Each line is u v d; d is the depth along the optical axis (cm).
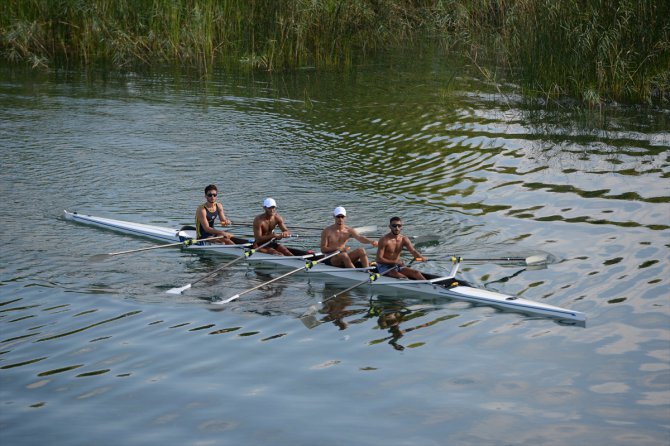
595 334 1730
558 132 3497
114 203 2720
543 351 1659
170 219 2594
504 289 2002
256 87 4475
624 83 3866
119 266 2220
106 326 1797
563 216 2522
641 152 3173
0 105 4003
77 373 1566
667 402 1441
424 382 1530
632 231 2353
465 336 1750
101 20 4853
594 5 3775
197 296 2009
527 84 4078
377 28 5316
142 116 3869
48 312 1869
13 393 1485
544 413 1414
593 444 1318
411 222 2527
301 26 4800
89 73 4766
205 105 4097
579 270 2089
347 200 2745
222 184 2919
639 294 1920
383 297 2014
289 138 3534
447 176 2991
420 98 4203
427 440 1334
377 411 1426
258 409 1434
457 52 5334
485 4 5103
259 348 1691
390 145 3412
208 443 1327
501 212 2592
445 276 2073
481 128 3609
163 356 1647
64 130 3597
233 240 2395
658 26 3709
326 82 4594
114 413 1421
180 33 4981
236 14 4875
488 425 1377
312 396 1480
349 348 1692
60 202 2717
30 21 4875
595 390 1488
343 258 2178
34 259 2231
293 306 1950
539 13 4041
